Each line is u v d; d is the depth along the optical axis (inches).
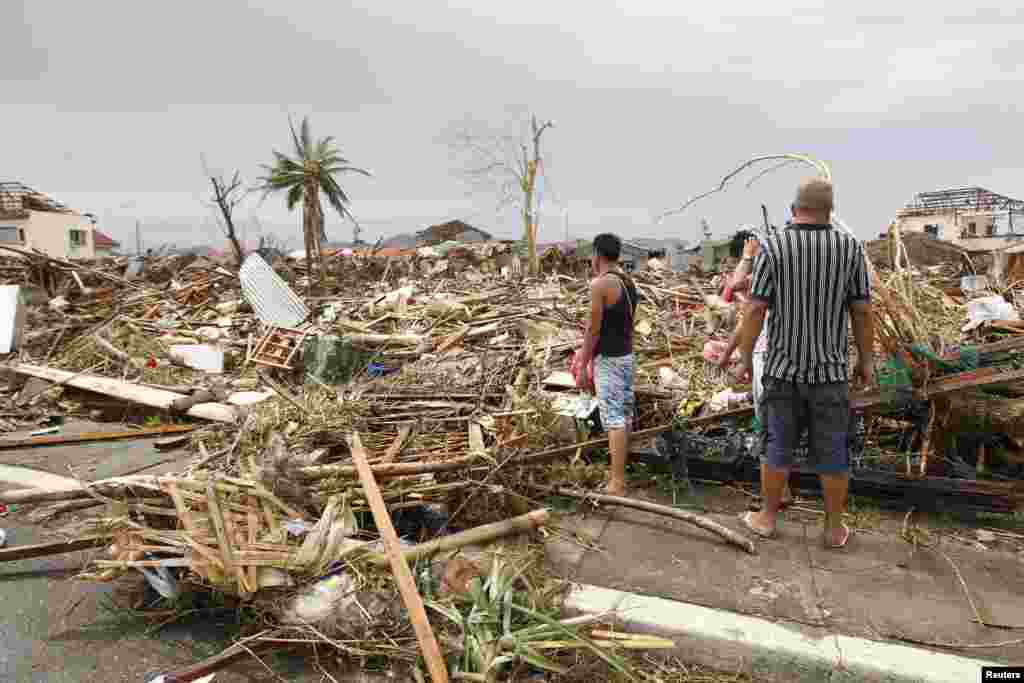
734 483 159.6
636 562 123.6
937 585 112.8
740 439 163.0
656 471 166.1
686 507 149.3
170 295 548.1
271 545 109.9
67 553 137.6
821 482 136.1
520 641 94.0
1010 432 137.9
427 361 277.0
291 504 123.3
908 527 134.4
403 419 185.6
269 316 409.4
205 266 746.2
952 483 137.0
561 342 284.4
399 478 139.0
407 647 98.4
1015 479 139.9
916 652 94.6
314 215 1355.8
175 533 114.5
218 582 106.3
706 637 100.5
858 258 115.0
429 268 1075.3
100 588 124.6
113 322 424.5
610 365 150.9
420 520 139.5
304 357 327.6
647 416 183.8
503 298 488.4
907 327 139.7
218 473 139.6
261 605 106.7
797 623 102.7
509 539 128.7
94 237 1918.1
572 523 141.3
